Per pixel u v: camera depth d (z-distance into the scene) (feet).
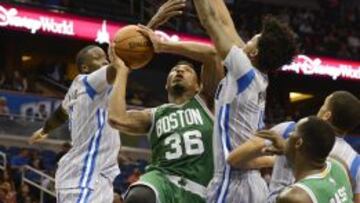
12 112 59.52
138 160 59.36
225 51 15.48
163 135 17.67
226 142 15.58
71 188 19.20
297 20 86.28
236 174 15.66
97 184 19.26
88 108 19.33
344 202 13.14
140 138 60.23
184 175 17.25
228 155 15.28
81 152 19.42
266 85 15.76
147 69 79.00
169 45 17.04
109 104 17.71
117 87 17.46
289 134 14.79
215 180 15.92
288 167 15.67
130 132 17.89
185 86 18.04
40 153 55.72
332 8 92.27
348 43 85.97
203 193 17.19
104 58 20.36
